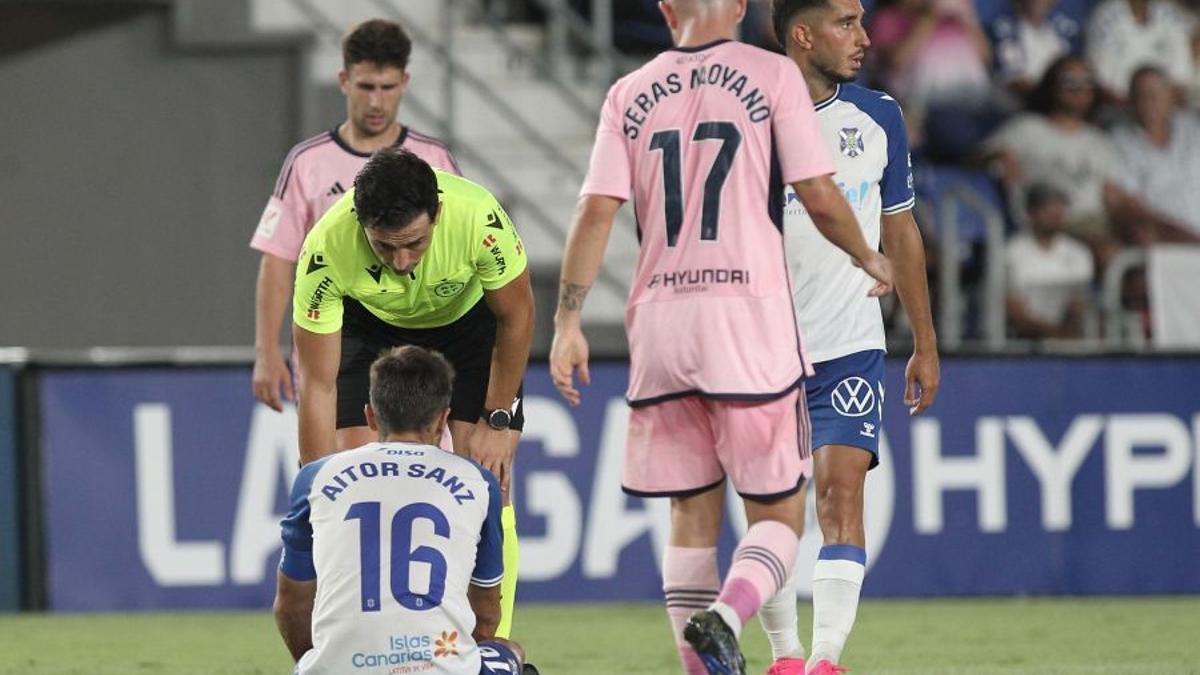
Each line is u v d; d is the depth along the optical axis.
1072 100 41.31
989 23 41.25
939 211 40.34
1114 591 29.05
